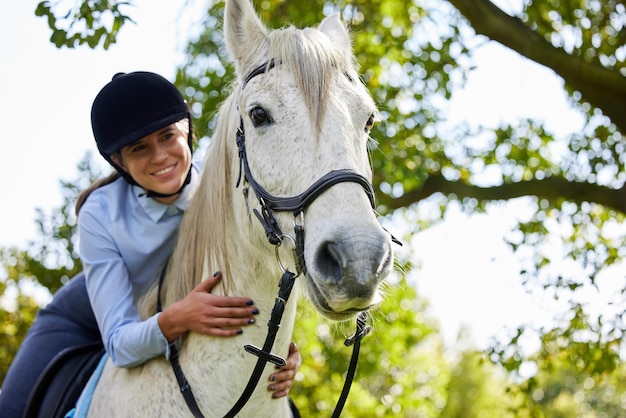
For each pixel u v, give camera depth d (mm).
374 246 1804
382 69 7141
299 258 1985
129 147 2457
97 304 2471
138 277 2609
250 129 2182
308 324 7102
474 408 22938
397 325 8125
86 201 2635
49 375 2654
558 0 6656
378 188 6742
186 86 7016
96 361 2689
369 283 1771
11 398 2791
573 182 6594
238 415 2268
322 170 1977
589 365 5930
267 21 6500
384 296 2109
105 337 2416
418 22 7242
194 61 7086
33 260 9094
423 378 10055
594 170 6906
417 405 8766
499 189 6848
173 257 2521
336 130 2023
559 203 6957
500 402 22328
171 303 2441
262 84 2154
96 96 2512
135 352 2320
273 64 2184
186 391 2254
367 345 7453
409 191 7199
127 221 2578
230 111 2389
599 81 5727
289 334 2346
